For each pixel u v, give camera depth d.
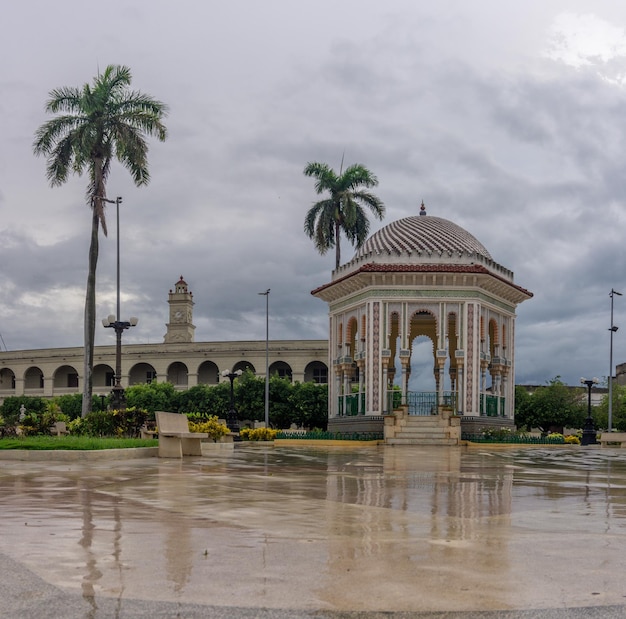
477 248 47.19
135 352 90.81
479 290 43.97
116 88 45.00
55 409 47.22
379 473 18.14
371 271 43.38
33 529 8.78
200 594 5.94
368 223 58.84
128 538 8.22
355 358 46.03
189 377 89.38
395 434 40.12
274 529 8.91
